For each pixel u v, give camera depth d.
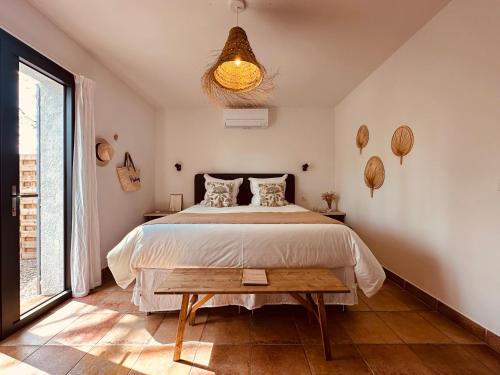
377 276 1.89
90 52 2.49
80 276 2.23
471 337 1.68
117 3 1.82
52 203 2.25
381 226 2.81
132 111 3.43
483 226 1.64
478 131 1.67
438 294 2.02
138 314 1.95
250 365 1.43
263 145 4.22
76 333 1.71
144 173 3.80
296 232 1.94
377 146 2.87
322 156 4.22
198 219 2.18
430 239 2.09
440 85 1.97
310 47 2.40
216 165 4.21
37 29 1.90
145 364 1.43
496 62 1.55
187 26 2.08
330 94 3.63
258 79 1.86
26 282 2.50
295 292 1.43
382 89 2.75
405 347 1.58
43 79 2.13
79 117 2.24
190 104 4.04
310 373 1.37
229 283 1.52
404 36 2.26
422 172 2.18
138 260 1.88
